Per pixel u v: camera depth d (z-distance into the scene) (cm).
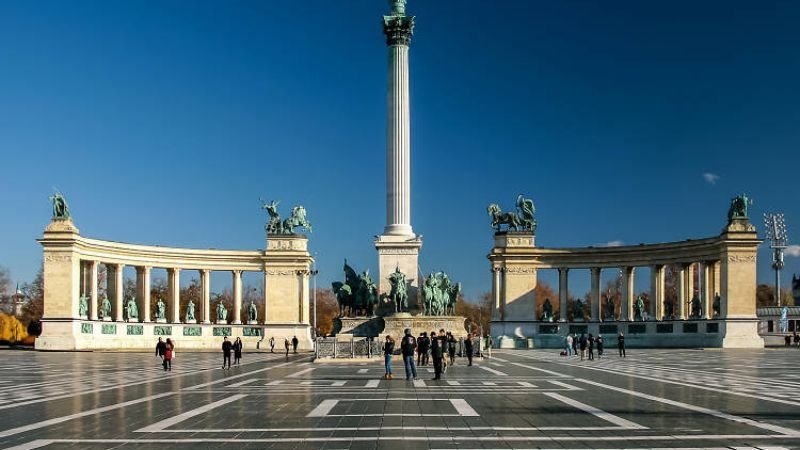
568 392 3919
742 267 11362
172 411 3147
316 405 3334
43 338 10925
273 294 13638
